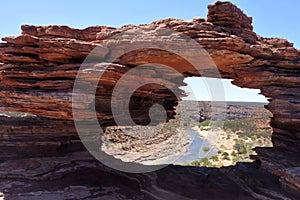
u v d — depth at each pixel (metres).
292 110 12.59
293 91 12.92
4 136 15.20
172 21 12.22
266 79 12.89
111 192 11.86
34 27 13.36
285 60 13.16
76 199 10.91
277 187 11.83
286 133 14.22
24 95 12.20
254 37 13.54
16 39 12.23
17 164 13.60
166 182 13.38
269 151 14.11
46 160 14.37
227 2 12.38
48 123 15.43
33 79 12.53
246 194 11.81
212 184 13.02
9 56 12.40
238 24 12.73
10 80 12.40
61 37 13.48
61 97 11.80
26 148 15.10
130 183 13.13
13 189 11.45
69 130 15.69
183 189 12.52
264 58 13.02
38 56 12.65
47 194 11.14
